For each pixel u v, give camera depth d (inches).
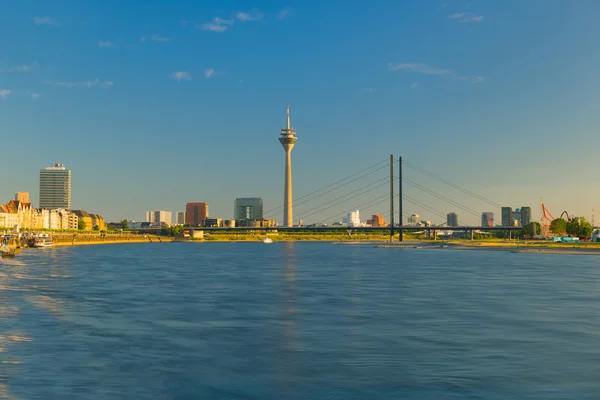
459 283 4271.7
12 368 1731.1
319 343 2066.9
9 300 3223.4
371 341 2094.0
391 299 3292.3
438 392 1492.4
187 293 3599.9
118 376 1654.8
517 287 3964.1
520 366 1732.3
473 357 1846.7
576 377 1615.4
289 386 1557.6
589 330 2294.5
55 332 2279.8
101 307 2962.6
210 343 2075.5
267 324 2450.8
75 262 7066.9
